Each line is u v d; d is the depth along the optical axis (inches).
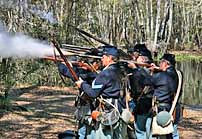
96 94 210.4
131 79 241.6
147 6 1512.1
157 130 239.3
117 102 216.4
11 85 532.1
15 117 413.1
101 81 211.6
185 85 844.6
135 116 244.8
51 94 603.8
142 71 241.1
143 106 243.1
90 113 221.8
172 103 246.4
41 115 429.7
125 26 1793.8
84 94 221.3
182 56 1844.2
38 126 377.4
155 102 243.0
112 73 213.8
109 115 212.1
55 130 362.9
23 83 663.8
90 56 222.1
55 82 698.8
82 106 225.5
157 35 1360.7
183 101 631.8
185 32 2289.6
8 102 457.4
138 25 1577.3
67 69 231.5
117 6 1824.6
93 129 218.5
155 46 1262.3
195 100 643.5
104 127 214.1
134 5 1642.5
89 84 226.5
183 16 2288.4
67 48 230.1
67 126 381.4
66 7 765.9
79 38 652.1
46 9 703.7
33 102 521.7
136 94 243.0
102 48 228.1
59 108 486.3
